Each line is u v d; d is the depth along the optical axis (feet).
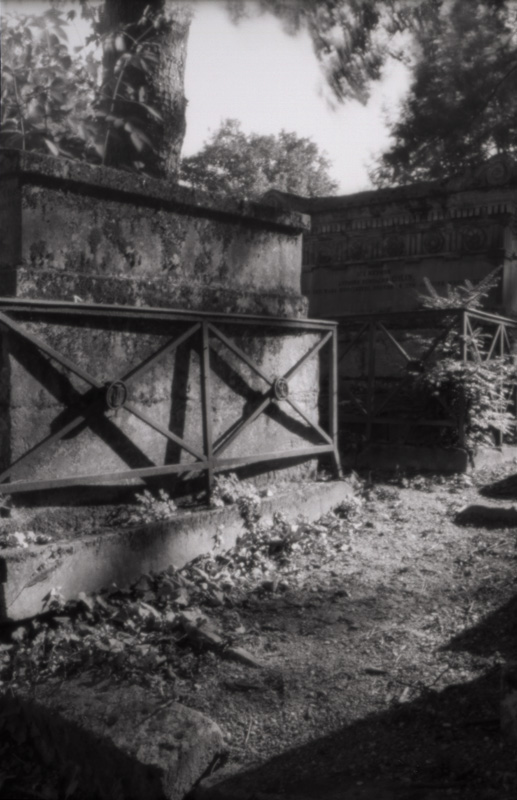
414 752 10.86
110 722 11.55
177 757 10.81
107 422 17.61
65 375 16.67
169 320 18.65
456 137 47.39
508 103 46.26
